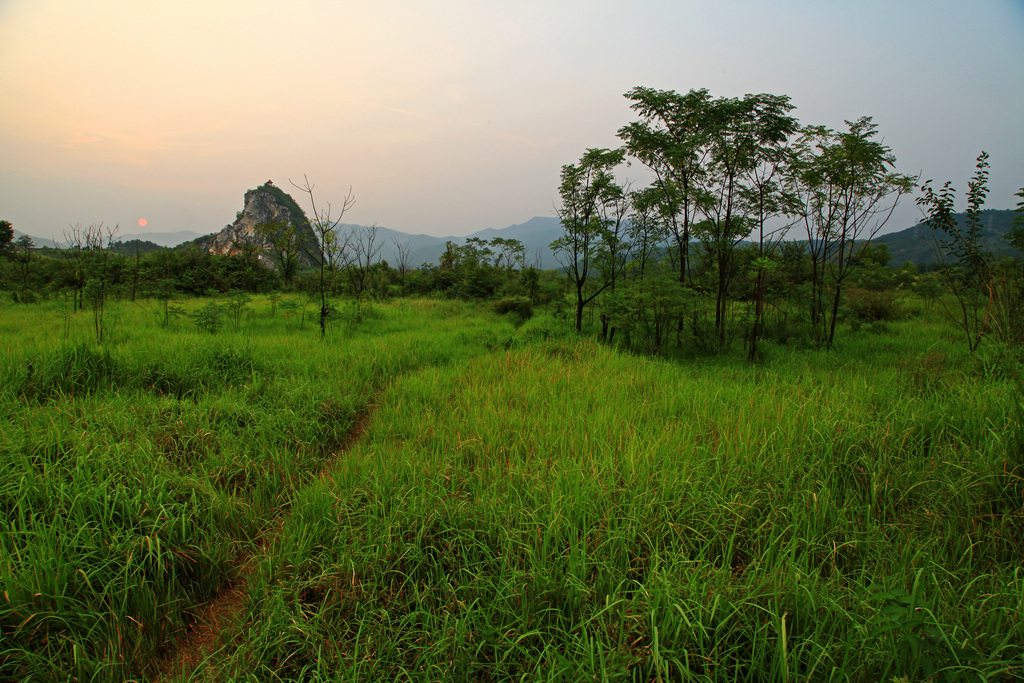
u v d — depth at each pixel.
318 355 8.52
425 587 2.84
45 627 2.56
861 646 2.19
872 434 4.26
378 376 7.87
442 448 4.76
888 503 3.62
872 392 5.60
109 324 10.18
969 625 2.40
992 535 3.11
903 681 1.83
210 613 3.00
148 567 3.05
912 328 11.66
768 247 10.41
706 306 10.73
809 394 5.78
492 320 15.09
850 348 9.62
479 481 3.95
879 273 14.85
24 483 3.42
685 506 3.34
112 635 2.62
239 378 6.73
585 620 2.39
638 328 10.94
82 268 13.85
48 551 2.85
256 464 4.41
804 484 3.71
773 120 9.66
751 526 3.28
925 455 4.28
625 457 4.01
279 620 2.57
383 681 2.28
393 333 12.00
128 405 5.12
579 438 4.64
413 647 2.42
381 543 3.16
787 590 2.49
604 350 9.27
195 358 7.10
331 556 3.12
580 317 12.41
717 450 4.18
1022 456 3.56
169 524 3.26
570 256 12.28
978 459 3.79
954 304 14.18
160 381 6.21
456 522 3.36
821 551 3.03
